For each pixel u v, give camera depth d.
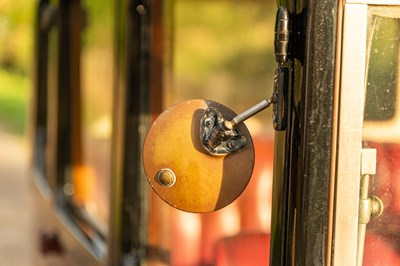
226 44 5.59
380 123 1.90
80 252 3.77
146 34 3.11
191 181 1.92
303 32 1.88
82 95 4.64
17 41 15.34
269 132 4.70
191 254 3.93
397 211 1.93
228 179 1.93
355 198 1.88
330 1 1.85
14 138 15.34
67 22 4.73
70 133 4.60
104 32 4.53
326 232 1.89
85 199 4.38
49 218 4.65
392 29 1.88
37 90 5.55
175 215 3.91
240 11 5.46
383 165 1.91
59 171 4.57
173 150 1.92
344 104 1.86
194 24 5.52
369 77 1.89
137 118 3.07
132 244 3.08
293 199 1.92
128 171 3.06
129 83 3.06
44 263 4.87
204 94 5.64
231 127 1.92
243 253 3.63
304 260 1.90
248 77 5.41
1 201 10.41
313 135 1.87
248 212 4.17
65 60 4.72
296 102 1.90
